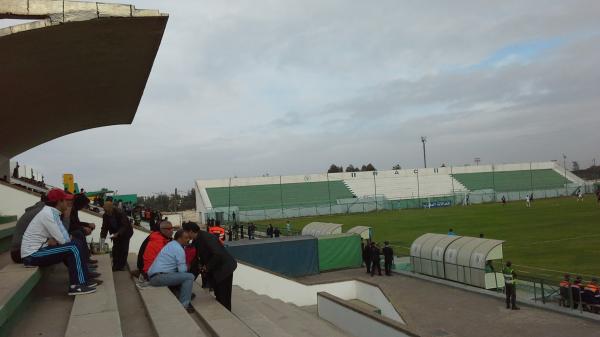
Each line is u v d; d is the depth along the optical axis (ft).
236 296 39.40
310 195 257.55
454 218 154.71
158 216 78.64
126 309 22.94
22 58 32.86
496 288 58.29
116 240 34.47
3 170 75.15
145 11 28.94
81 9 28.17
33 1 27.68
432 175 295.48
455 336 41.88
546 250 81.92
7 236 32.45
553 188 267.80
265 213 211.20
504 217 147.33
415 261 72.02
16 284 17.53
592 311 45.96
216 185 252.62
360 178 281.95
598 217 130.52
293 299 58.80
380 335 36.63
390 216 180.86
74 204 28.73
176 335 17.49
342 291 60.64
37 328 17.63
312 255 79.61
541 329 42.32
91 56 35.68
